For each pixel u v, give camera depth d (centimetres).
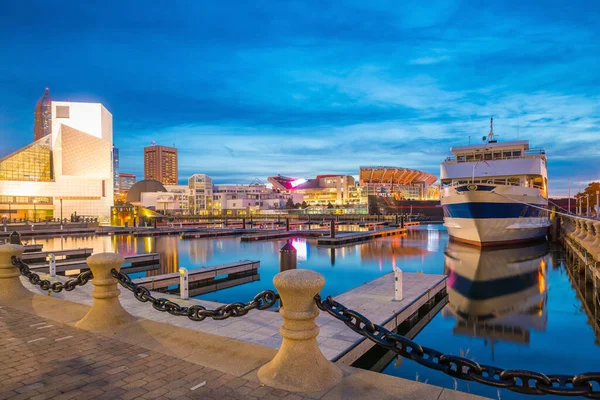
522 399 800
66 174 10712
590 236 2198
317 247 4012
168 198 15175
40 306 844
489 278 2227
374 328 464
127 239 5091
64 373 482
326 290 1866
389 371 929
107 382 454
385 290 1392
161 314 993
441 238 5062
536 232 4031
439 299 1587
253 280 2122
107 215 11675
